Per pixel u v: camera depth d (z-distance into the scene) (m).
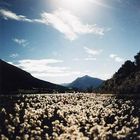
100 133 18.53
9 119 25.42
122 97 63.84
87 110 31.59
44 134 20.66
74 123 23.31
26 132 20.55
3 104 38.31
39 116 27.83
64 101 47.19
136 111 33.09
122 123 24.91
